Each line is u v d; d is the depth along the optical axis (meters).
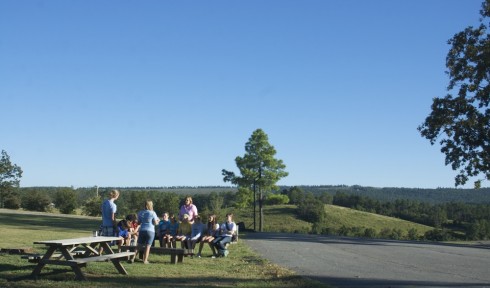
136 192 67.38
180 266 12.01
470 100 31.92
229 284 9.39
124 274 10.34
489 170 31.38
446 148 32.56
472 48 31.22
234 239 19.36
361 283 10.00
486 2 31.22
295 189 95.88
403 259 15.30
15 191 68.88
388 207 102.69
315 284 9.55
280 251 17.59
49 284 8.97
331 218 84.88
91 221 42.06
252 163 48.56
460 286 9.70
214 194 81.88
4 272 10.09
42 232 24.55
